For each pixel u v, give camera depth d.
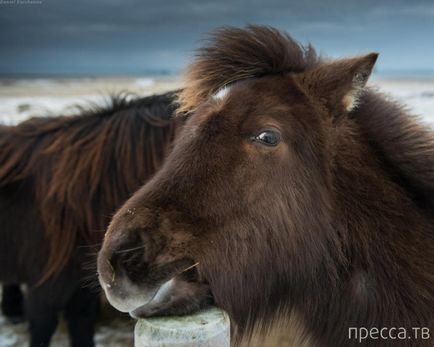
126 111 2.05
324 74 1.39
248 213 1.33
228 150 1.33
